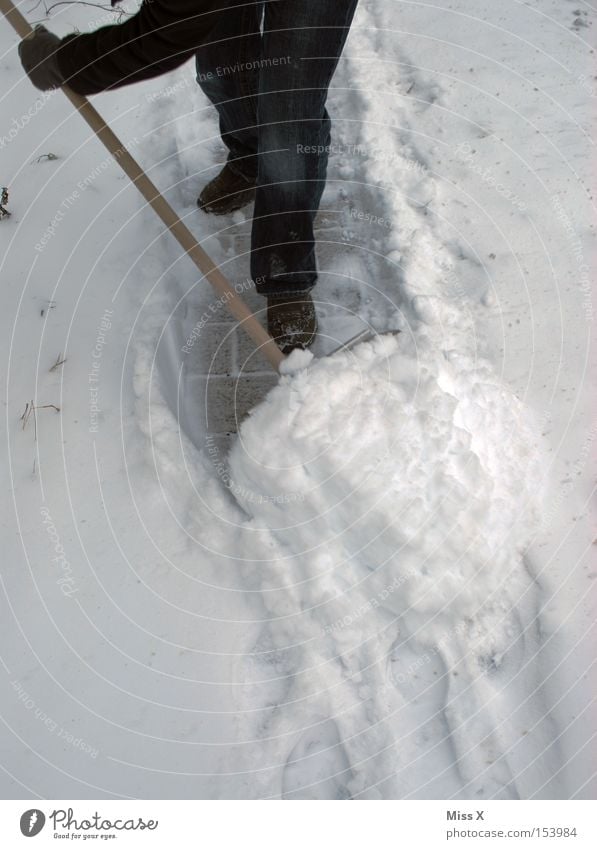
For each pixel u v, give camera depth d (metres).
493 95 2.41
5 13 1.72
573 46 2.52
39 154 2.40
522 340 1.97
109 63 1.57
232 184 2.19
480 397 1.84
